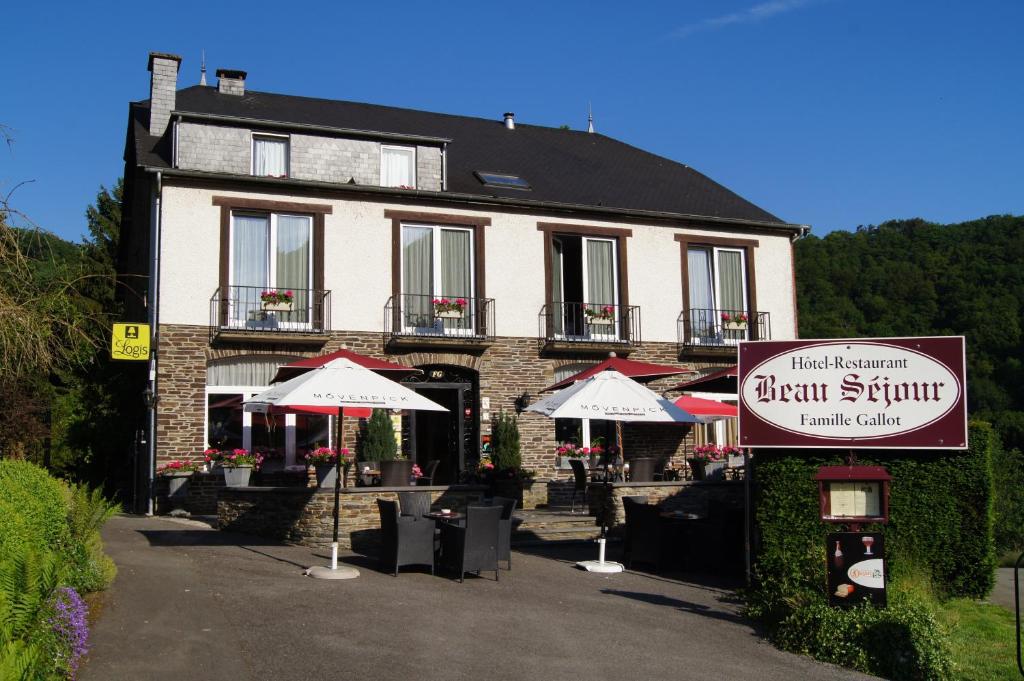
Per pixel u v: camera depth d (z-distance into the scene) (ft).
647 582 36.24
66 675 19.67
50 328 29.50
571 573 37.55
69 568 25.08
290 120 64.54
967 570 34.14
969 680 24.97
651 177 75.82
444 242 62.85
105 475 77.51
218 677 21.49
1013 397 114.42
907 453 34.40
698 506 50.03
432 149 63.31
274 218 58.29
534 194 66.80
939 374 32.35
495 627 27.63
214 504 53.98
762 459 33.53
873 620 26.00
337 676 22.07
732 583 36.47
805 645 26.61
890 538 34.01
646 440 67.00
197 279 55.52
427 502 44.21
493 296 62.95
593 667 24.07
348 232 59.57
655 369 52.11
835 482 28.63
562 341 63.46
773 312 71.05
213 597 29.17
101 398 76.28
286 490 43.14
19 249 28.07
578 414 39.73
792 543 32.50
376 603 29.81
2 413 49.49
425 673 22.71
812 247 140.97
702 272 70.03
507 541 37.04
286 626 26.27
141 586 29.76
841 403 32.81
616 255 67.10
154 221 56.24
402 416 60.34
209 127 57.57
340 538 42.24
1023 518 46.14
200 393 54.80
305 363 44.83
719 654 26.07
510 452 57.93
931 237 135.95
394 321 59.77
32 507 23.12
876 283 132.77
